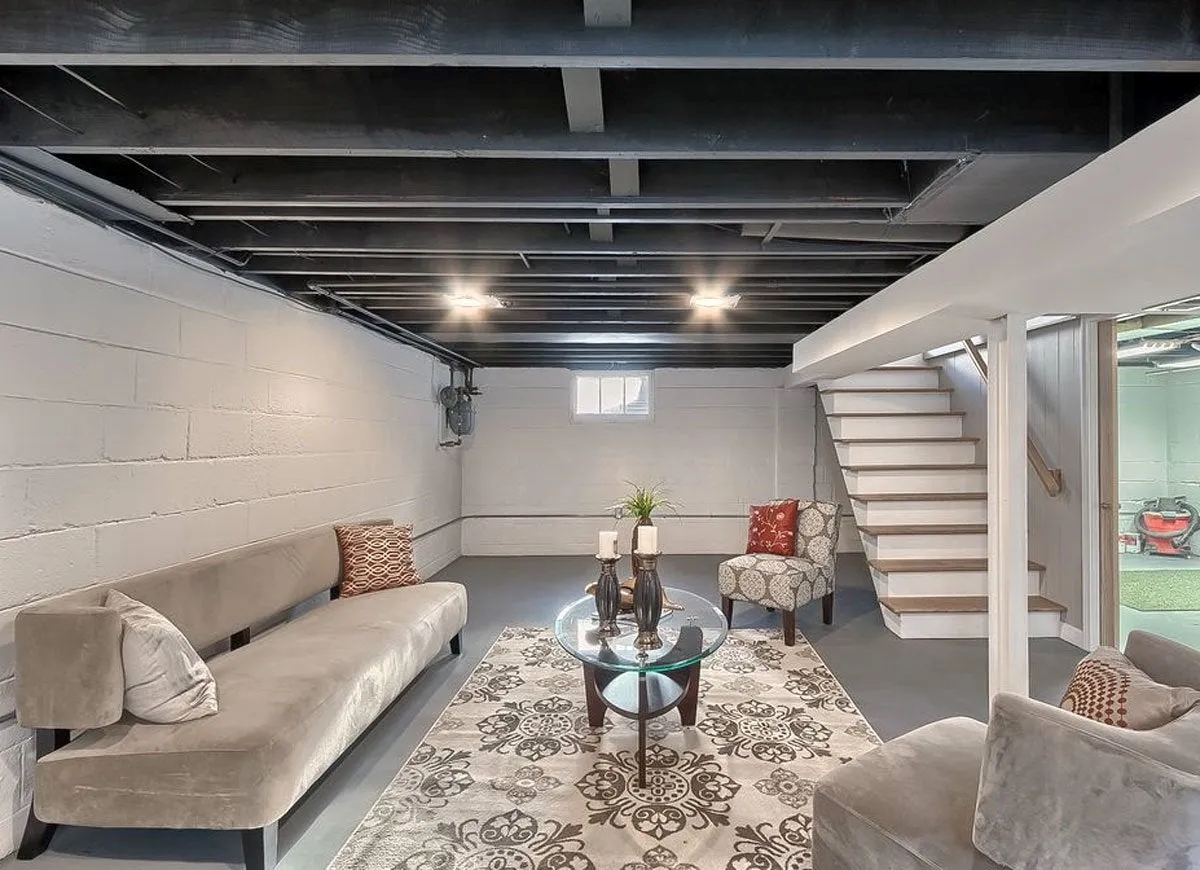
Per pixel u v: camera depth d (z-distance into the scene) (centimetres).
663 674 273
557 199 203
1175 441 541
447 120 162
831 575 413
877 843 142
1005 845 123
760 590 389
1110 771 111
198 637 233
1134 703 142
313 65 129
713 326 450
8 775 185
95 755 175
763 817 205
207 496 271
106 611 179
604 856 186
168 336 249
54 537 200
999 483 256
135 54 124
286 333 332
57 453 201
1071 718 121
